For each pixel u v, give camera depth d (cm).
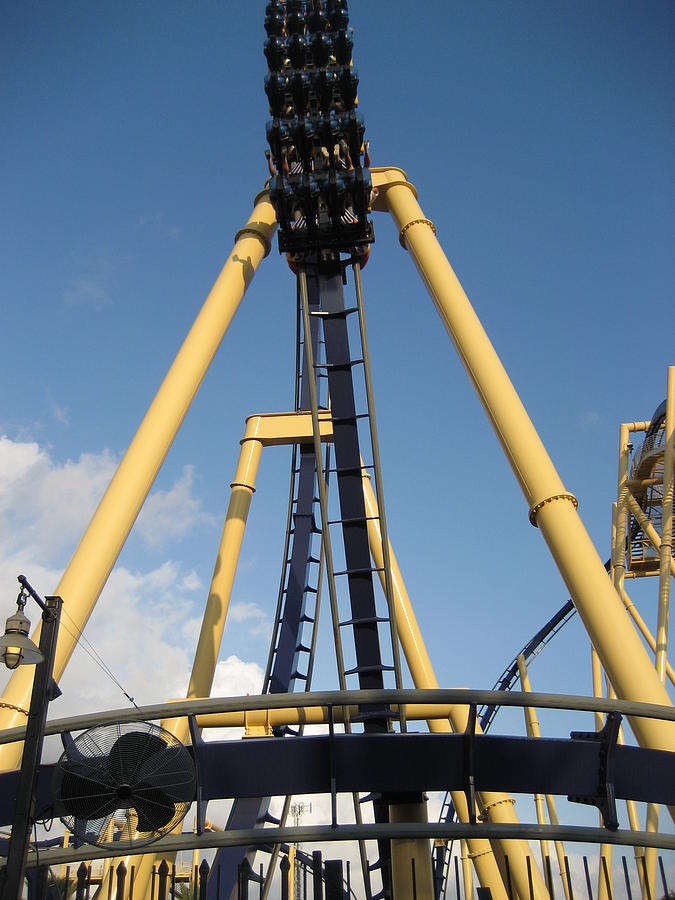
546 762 1120
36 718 923
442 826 1074
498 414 1599
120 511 1605
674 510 2525
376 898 1576
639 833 1065
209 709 1118
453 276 1881
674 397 2214
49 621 981
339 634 1484
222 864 1739
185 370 1877
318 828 1070
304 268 1859
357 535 1623
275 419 2616
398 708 1452
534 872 1914
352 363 1769
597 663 2550
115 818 1006
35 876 899
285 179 1788
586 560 1377
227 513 2512
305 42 1927
